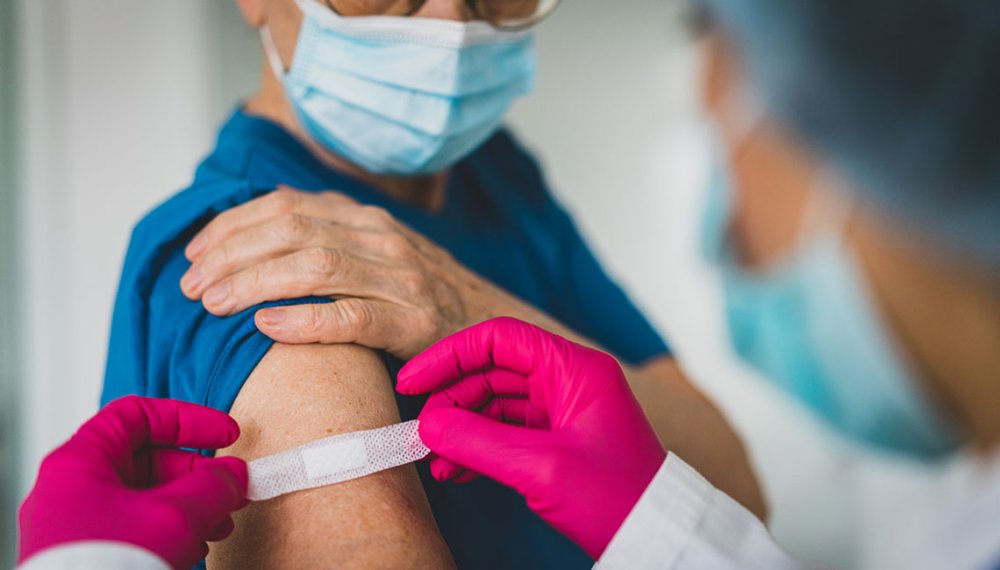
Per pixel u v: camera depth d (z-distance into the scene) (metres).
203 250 0.94
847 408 2.39
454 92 1.10
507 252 1.32
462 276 1.03
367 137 1.12
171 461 0.76
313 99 1.11
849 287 1.98
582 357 0.81
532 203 1.40
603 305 1.43
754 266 2.53
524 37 1.18
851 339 2.07
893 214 1.46
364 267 0.92
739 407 3.65
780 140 1.86
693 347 3.79
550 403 0.80
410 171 1.18
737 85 2.12
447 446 0.77
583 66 3.90
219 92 2.83
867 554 2.77
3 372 2.67
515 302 1.05
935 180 1.28
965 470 1.73
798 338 2.41
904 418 2.06
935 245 1.45
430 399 0.85
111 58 2.72
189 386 0.88
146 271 0.97
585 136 3.93
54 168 2.68
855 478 2.94
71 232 2.71
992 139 1.20
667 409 1.16
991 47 1.13
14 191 2.65
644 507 0.75
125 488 0.67
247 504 0.78
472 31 1.08
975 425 1.67
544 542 1.05
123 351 0.98
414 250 0.99
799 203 2.12
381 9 1.06
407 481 0.82
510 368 0.83
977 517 1.67
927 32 1.16
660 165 3.87
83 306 2.72
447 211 1.26
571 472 0.75
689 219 3.82
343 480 0.78
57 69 2.67
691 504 0.76
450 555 0.80
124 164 2.74
